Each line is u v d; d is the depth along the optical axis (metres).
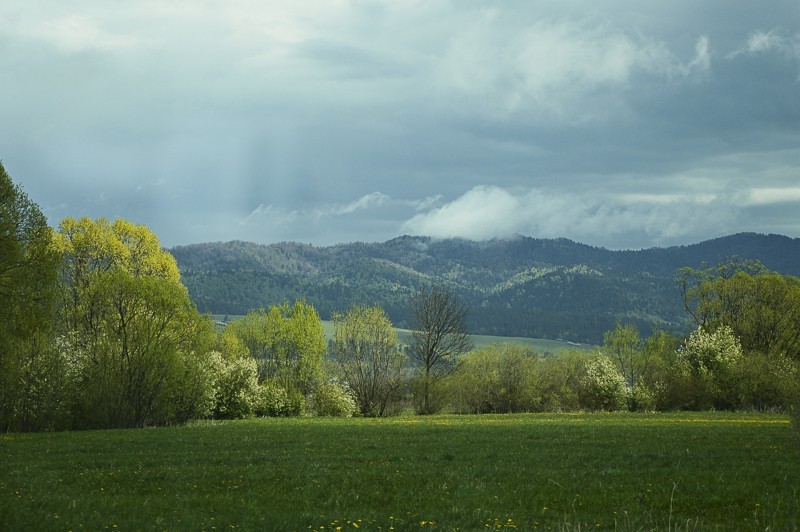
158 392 53.16
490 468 24.94
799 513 15.81
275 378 86.75
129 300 54.88
